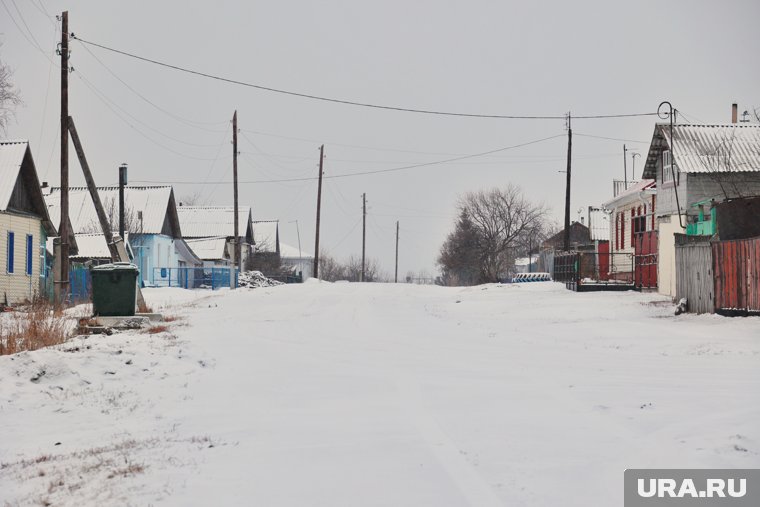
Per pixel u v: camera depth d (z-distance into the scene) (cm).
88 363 1928
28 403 1616
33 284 5369
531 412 1429
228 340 2831
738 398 1559
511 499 896
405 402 1561
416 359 2314
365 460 1088
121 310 3266
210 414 1492
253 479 1002
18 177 5088
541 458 1084
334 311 4528
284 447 1185
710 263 3525
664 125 5394
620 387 1727
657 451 1121
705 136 5331
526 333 3164
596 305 4353
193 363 2134
